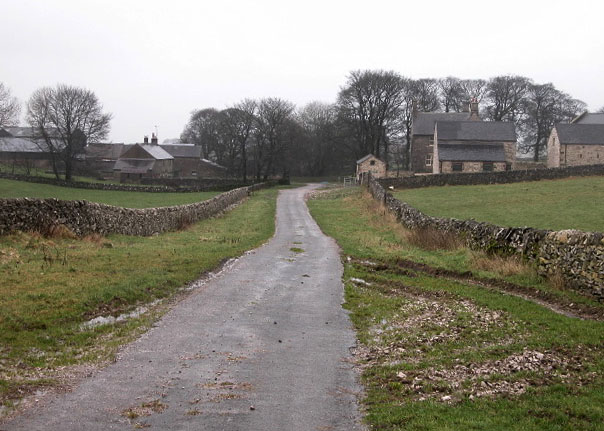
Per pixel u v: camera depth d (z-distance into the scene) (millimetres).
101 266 17234
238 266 20719
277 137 103938
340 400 8172
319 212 49906
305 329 12320
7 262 16359
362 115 101438
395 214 38000
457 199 48688
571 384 8594
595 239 15555
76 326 11570
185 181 92188
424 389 8547
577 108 118125
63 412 7469
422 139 94250
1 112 74250
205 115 138375
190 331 11789
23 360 9453
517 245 19734
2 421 7117
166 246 23922
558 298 15734
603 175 57625
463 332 12102
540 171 57844
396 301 15430
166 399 8047
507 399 8047
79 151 95625
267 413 7625
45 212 21188
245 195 70062
